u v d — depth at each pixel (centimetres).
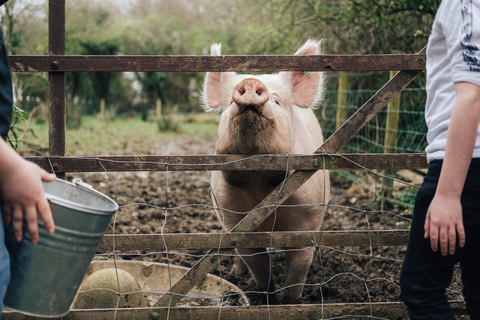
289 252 339
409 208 575
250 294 389
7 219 156
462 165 173
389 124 627
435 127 195
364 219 566
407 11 702
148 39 2633
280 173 284
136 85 2850
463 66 171
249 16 1099
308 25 900
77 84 2542
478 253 201
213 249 263
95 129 1738
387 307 262
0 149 144
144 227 520
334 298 373
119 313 252
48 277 177
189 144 1459
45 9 873
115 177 799
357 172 778
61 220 172
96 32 2377
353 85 900
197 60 256
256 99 245
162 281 373
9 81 171
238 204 326
